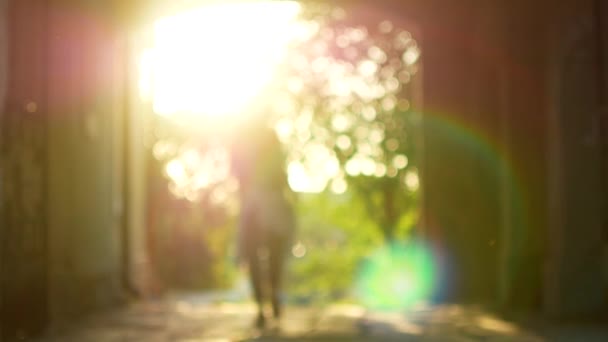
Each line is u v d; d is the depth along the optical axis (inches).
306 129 550.6
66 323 295.9
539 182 351.9
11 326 237.3
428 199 429.7
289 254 331.9
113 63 390.3
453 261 423.2
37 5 266.7
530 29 355.6
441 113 427.8
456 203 424.8
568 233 296.4
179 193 599.2
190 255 618.8
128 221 432.1
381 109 530.6
